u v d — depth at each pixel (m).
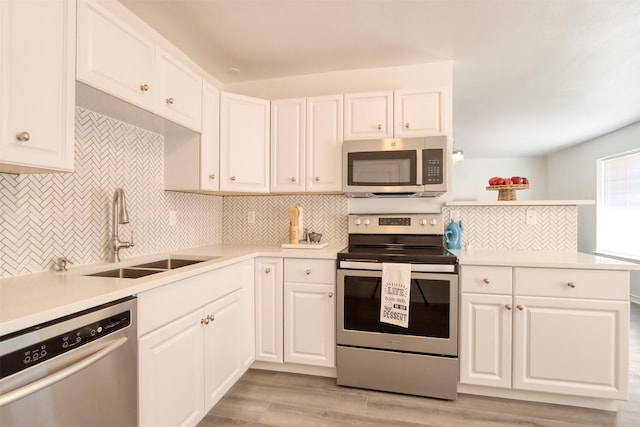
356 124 2.29
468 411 1.78
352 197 2.59
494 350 1.86
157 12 1.81
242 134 2.29
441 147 2.11
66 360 0.91
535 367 1.81
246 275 2.07
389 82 2.49
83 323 0.97
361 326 1.99
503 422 1.69
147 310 1.23
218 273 1.73
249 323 2.10
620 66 2.46
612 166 4.60
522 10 1.78
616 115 3.72
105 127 1.71
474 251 2.26
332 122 2.33
